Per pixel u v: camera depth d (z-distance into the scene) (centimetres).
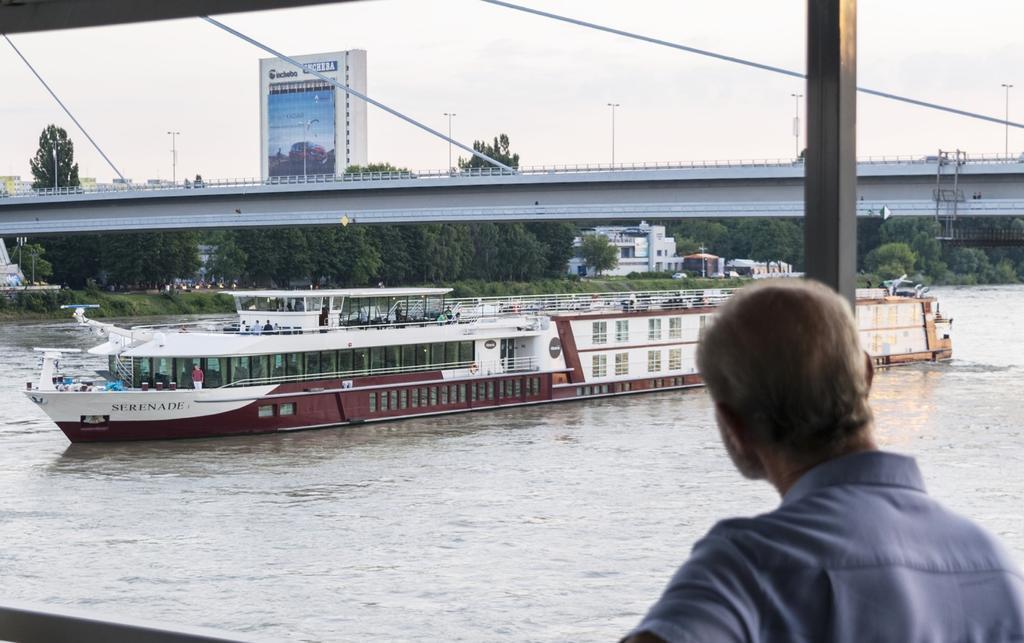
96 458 2562
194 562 1962
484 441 2706
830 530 152
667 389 3294
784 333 159
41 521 2166
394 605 1722
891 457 160
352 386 2859
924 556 153
